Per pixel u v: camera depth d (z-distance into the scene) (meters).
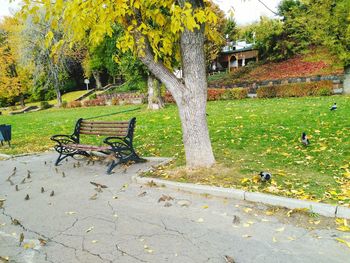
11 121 25.27
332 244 3.52
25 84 50.09
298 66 33.72
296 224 4.02
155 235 3.95
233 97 27.05
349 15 17.50
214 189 5.09
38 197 5.66
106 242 3.84
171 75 6.01
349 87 21.08
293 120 11.33
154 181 5.80
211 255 3.43
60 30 6.82
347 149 6.90
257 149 7.59
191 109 6.07
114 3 5.02
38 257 3.59
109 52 45.31
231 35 47.50
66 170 7.43
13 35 44.16
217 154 7.32
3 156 9.68
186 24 4.88
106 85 58.81
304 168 5.94
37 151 10.34
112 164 6.95
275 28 35.94
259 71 37.00
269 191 4.86
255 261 3.28
